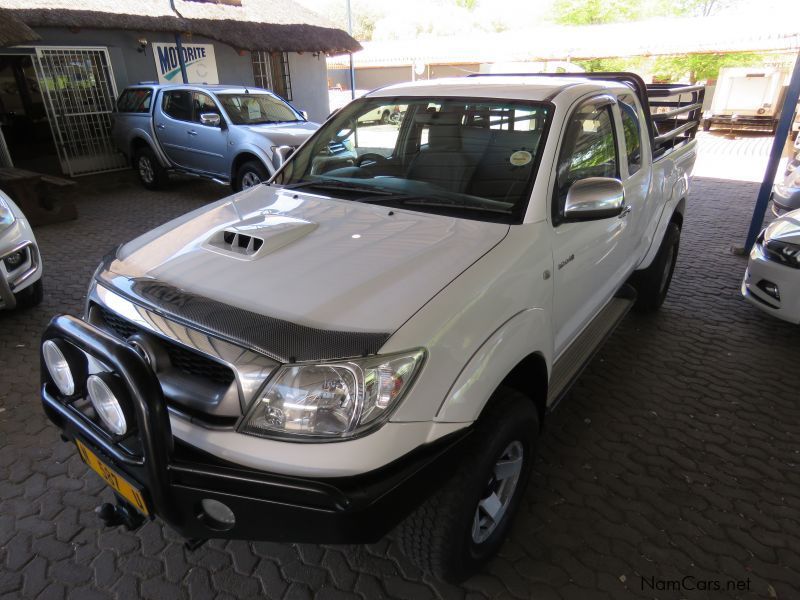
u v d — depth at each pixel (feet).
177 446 5.67
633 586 7.26
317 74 49.49
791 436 10.34
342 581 7.27
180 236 7.59
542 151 8.02
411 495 5.44
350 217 7.76
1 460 9.41
